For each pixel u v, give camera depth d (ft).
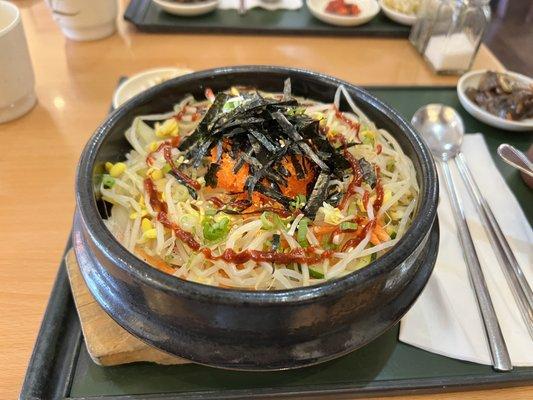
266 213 0.77
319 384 0.73
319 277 0.72
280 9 1.74
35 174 1.10
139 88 1.29
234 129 0.83
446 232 0.97
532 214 1.06
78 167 0.73
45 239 0.96
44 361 0.73
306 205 0.78
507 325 0.81
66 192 1.07
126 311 0.64
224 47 1.58
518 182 1.14
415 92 1.41
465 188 1.08
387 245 0.76
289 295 0.56
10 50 1.15
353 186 0.83
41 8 1.74
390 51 1.63
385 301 0.65
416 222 0.66
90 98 1.34
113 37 1.61
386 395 0.74
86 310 0.77
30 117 1.27
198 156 0.83
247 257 0.72
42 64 1.46
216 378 0.73
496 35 2.49
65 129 1.23
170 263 0.75
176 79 0.94
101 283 0.66
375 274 0.59
